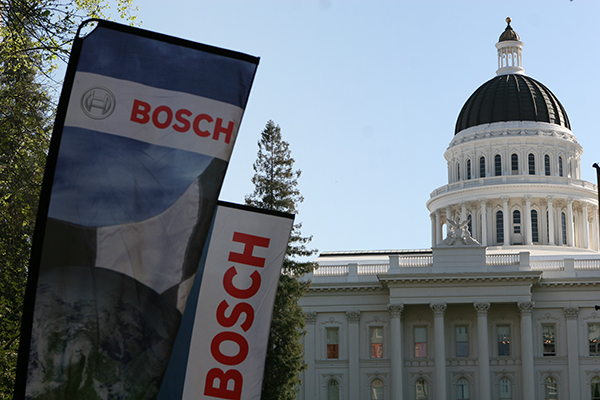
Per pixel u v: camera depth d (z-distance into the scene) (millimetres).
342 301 84438
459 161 118062
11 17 24047
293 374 61750
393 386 80188
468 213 112312
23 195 27141
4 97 26562
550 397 80125
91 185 12531
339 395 82688
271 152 68500
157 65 13141
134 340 12250
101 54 12961
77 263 12281
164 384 14898
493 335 82375
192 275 12625
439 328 80312
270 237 15727
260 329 15344
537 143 113875
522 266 81375
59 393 11953
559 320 81375
